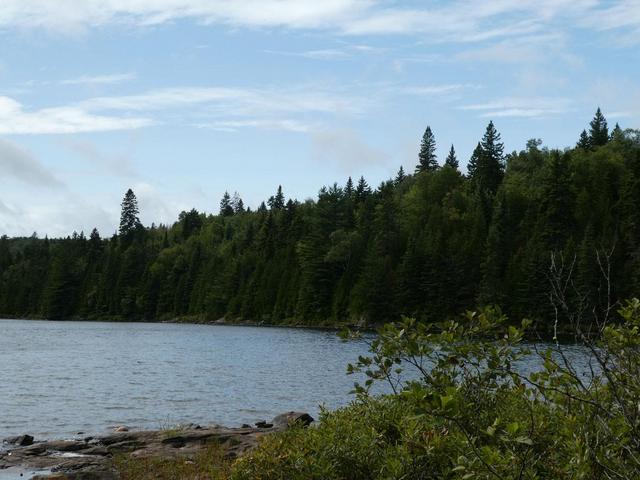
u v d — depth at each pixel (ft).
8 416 73.87
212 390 96.48
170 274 459.32
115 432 62.08
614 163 375.45
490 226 315.99
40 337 237.86
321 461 24.85
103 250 521.65
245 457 27.35
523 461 17.75
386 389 71.87
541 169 422.41
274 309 369.71
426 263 289.53
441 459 21.88
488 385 23.39
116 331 291.38
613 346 18.94
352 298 318.24
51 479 40.88
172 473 42.14
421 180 440.04
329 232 404.98
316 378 111.65
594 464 18.11
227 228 596.70
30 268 512.63
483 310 23.62
